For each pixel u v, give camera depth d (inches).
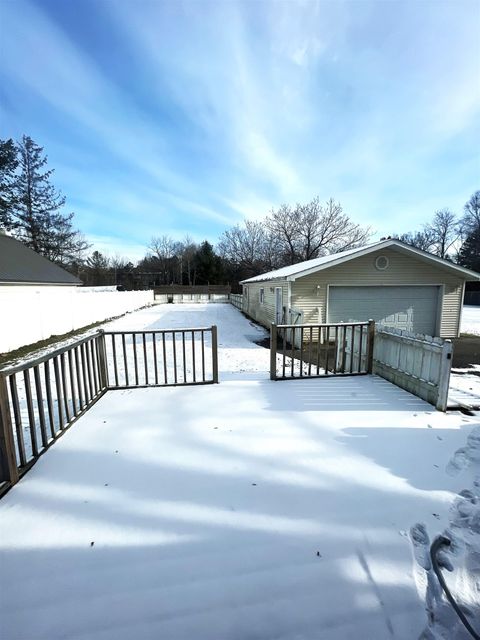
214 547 60.7
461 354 305.9
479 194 1254.3
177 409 131.0
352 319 385.4
